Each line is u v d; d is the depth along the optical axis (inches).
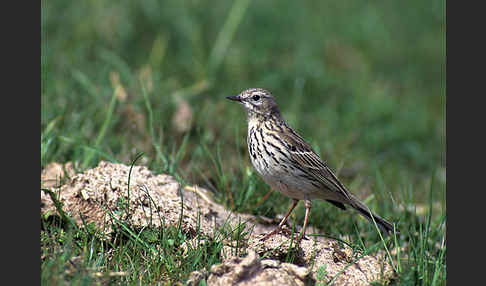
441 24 954.1
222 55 666.2
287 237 370.0
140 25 714.2
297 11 870.4
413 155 634.2
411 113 709.9
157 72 604.4
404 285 326.3
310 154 398.3
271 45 750.5
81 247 335.6
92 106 513.0
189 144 506.0
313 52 768.9
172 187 383.9
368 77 759.7
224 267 311.3
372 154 608.4
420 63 840.9
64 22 693.9
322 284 319.6
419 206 501.4
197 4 789.9
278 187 398.3
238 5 711.7
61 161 435.2
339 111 663.1
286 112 617.0
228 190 425.4
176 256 335.3
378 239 411.8
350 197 398.9
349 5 949.2
